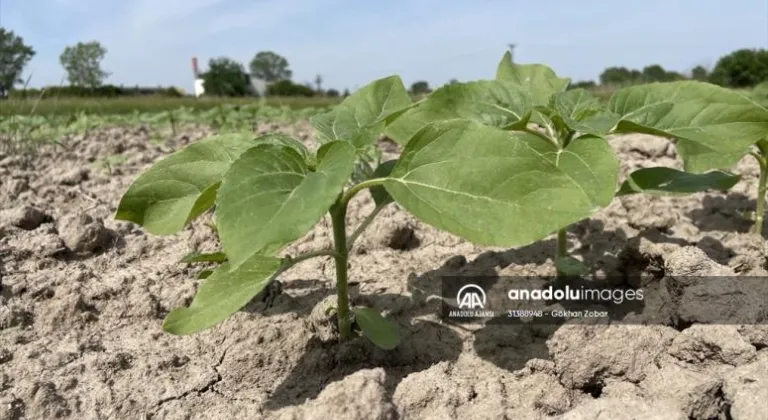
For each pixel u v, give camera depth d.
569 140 0.32
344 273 0.27
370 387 0.21
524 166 0.22
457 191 0.22
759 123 0.28
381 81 0.32
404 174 0.23
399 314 0.32
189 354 0.29
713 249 0.38
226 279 0.24
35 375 0.28
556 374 0.26
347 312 0.28
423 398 0.24
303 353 0.28
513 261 0.38
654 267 0.33
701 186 0.32
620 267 0.35
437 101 0.32
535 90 0.38
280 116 1.32
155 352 0.30
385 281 0.36
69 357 0.29
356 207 0.51
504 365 0.27
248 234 0.19
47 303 0.35
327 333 0.29
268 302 0.33
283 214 0.19
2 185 0.62
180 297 0.35
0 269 0.40
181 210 0.27
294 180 0.21
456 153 0.23
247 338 0.29
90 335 0.32
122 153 0.83
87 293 0.35
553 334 0.27
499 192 0.21
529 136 0.30
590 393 0.26
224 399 0.26
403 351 0.28
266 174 0.21
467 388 0.25
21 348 0.30
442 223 0.21
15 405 0.25
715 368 0.25
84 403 0.26
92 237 0.44
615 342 0.25
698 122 0.29
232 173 0.21
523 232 0.20
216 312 0.23
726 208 0.47
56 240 0.43
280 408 0.25
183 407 0.25
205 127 1.29
